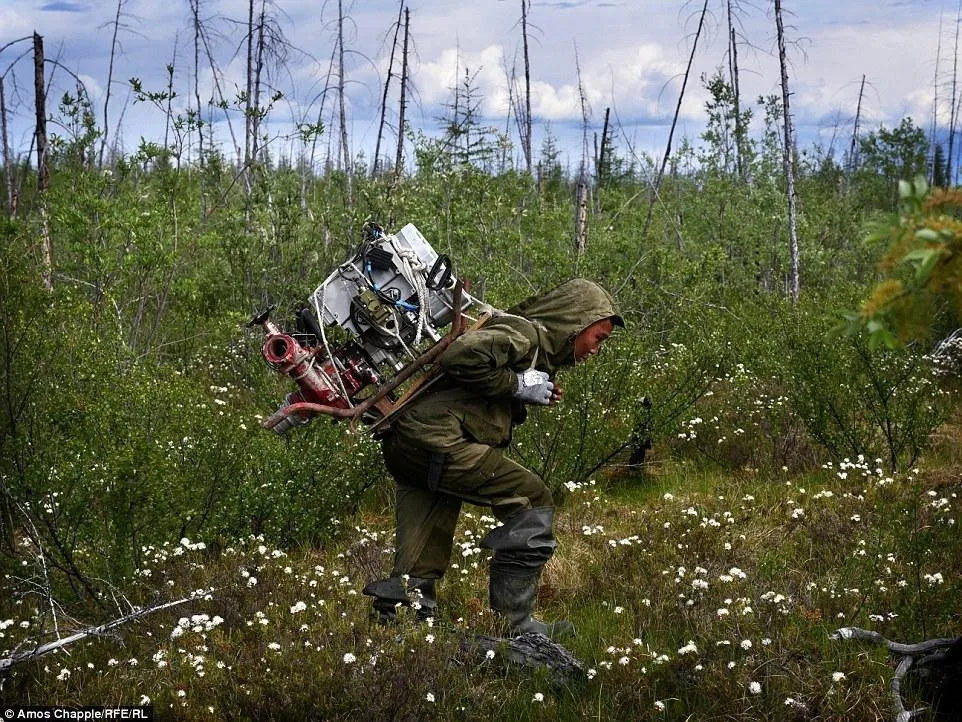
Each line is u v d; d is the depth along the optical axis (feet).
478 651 15.57
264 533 21.61
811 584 17.56
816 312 32.83
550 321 15.97
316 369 15.96
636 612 17.47
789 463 27.63
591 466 26.86
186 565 18.52
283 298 38.01
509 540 15.99
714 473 27.48
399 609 15.02
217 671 14.26
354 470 23.47
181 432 21.30
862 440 27.61
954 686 14.83
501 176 46.55
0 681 14.24
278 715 13.71
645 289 41.93
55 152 40.86
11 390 19.99
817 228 57.26
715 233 53.93
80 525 19.07
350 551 20.49
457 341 15.10
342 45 52.80
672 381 29.96
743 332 35.37
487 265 36.52
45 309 21.34
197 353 35.63
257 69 48.34
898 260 6.98
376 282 15.98
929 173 70.33
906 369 27.68
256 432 22.17
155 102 36.78
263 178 38.91
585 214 43.98
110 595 18.04
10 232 29.89
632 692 14.52
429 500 16.40
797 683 14.39
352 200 48.11
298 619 15.71
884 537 19.85
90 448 19.81
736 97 56.90
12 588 18.31
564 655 15.40
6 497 19.33
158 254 33.60
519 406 16.38
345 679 13.87
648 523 21.54
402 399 15.81
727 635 15.34
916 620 16.51
